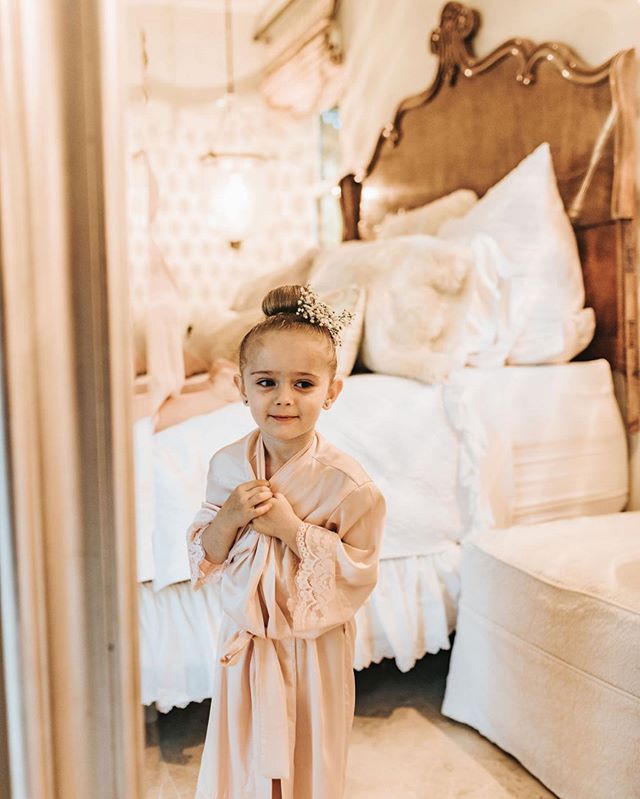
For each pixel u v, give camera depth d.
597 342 2.32
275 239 3.98
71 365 0.75
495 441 2.01
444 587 1.89
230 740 1.22
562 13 2.40
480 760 1.62
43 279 0.74
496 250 2.26
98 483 0.77
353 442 1.86
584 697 1.43
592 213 2.29
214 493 1.28
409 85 3.21
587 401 2.21
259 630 1.16
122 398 0.76
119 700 0.78
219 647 1.25
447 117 2.91
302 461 1.20
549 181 2.37
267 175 3.99
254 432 1.27
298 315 1.19
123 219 0.76
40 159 0.72
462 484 1.95
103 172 0.74
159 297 1.66
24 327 0.73
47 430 0.75
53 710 0.77
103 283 0.75
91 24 0.73
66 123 0.73
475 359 2.20
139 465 1.44
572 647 1.46
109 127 0.74
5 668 0.74
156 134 3.76
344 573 1.17
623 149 2.17
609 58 2.24
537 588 1.55
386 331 2.18
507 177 2.49
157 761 1.03
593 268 2.30
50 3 0.72
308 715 1.20
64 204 0.74
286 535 1.15
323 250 2.83
